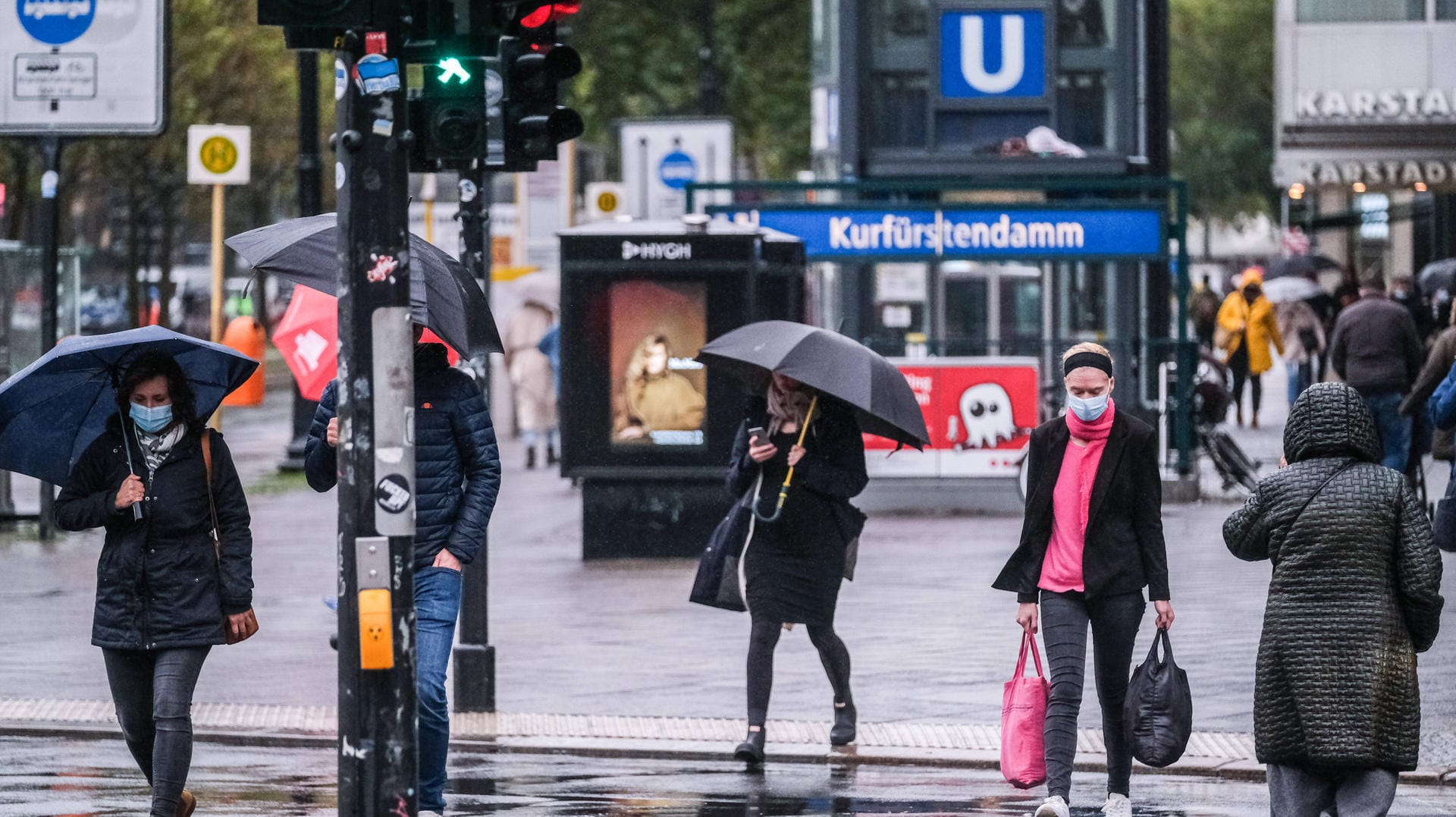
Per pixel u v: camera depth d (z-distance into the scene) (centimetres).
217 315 6531
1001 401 6850
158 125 6303
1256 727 2372
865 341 6994
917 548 5912
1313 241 12688
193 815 2730
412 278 2486
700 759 3278
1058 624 2733
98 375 2573
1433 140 11538
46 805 2795
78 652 4216
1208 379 7331
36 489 8006
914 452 6869
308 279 2575
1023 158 7625
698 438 5738
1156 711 2670
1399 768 2311
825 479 3225
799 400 3250
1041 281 7681
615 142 15350
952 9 7625
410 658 2177
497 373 11288
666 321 5719
